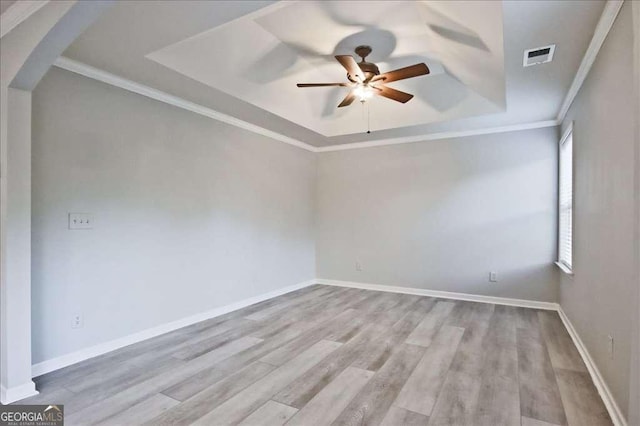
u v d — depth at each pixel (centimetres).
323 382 246
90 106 292
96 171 296
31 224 255
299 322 383
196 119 386
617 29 200
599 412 210
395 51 349
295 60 366
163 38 249
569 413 209
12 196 223
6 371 221
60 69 273
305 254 578
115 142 309
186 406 215
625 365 187
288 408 214
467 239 489
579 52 249
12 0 204
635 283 162
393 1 270
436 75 405
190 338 334
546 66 272
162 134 349
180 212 368
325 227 598
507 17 205
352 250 574
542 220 445
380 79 315
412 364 275
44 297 263
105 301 301
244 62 340
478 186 482
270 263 498
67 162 277
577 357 288
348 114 494
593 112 259
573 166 336
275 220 509
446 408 214
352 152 574
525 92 331
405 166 532
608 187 221
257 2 213
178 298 365
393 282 541
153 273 341
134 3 211
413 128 477
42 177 262
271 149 500
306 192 581
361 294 519
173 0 209
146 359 285
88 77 290
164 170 351
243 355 293
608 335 218
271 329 359
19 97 226
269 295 494
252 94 376
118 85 311
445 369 267
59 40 196
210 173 403
